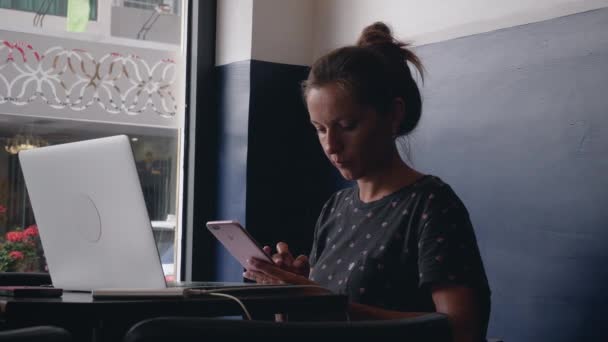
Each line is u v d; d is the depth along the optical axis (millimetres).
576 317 2209
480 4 2596
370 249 1587
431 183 1584
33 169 1616
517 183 2414
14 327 1124
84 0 3367
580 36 2234
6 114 3195
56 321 1093
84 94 3371
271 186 3414
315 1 3525
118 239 1448
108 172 1437
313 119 1624
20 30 3227
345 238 1668
